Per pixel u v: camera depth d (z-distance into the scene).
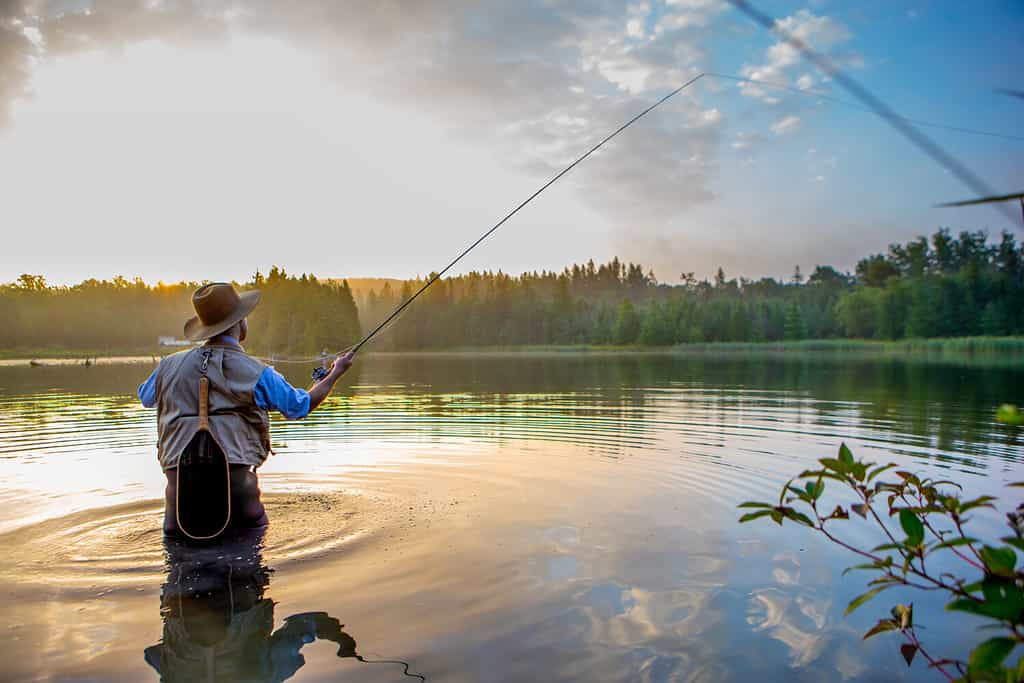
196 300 4.28
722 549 3.95
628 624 2.96
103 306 132.25
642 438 8.06
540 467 6.34
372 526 4.41
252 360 4.35
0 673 2.58
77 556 3.85
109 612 3.12
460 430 8.94
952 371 23.16
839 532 4.23
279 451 7.29
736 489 5.41
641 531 4.30
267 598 3.26
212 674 2.56
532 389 16.83
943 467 5.98
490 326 142.88
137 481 5.88
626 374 24.20
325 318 96.19
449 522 4.51
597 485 5.59
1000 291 65.50
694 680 2.49
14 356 82.44
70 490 5.54
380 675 2.54
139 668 2.61
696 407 11.74
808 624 2.95
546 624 2.97
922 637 2.81
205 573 3.58
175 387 4.16
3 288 131.62
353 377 23.94
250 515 4.30
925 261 75.69
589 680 2.49
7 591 3.35
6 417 11.08
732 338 101.75
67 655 2.71
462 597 3.26
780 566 3.65
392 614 3.07
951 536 4.06
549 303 151.00
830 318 88.88
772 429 8.66
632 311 124.00
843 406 11.50
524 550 3.94
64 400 14.61
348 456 6.97
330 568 3.65
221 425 4.16
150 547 4.01
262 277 99.69
